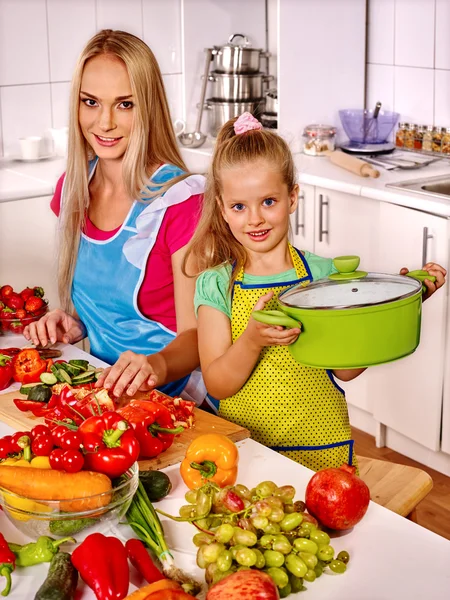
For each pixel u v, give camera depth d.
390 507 1.58
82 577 1.05
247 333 1.48
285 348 1.60
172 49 3.93
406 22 3.53
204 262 1.67
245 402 1.63
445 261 2.74
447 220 2.71
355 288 1.29
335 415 1.64
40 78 3.69
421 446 3.05
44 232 3.27
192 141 3.72
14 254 3.23
